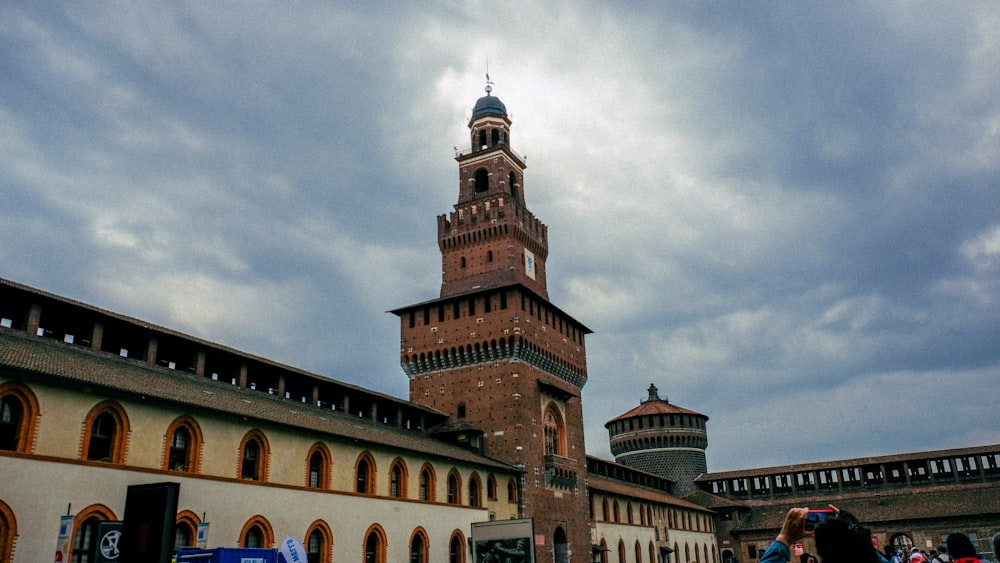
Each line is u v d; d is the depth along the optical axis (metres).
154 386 43.66
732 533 129.38
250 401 52.16
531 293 81.69
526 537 53.91
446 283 90.00
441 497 63.94
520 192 95.75
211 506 43.34
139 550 20.47
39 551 34.72
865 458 126.75
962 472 120.69
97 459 39.06
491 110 96.06
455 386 80.38
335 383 64.38
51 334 46.34
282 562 32.94
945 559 23.41
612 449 144.62
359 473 56.47
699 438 139.38
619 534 95.06
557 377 86.50
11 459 34.38
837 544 8.63
